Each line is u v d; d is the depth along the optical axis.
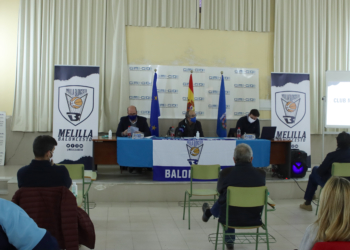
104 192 4.61
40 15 5.95
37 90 6.01
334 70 6.44
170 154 4.70
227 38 6.53
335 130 6.71
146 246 3.08
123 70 6.18
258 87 6.61
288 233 3.50
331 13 6.72
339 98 6.03
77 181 4.59
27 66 5.97
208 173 3.56
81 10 6.09
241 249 3.04
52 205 2.02
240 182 2.68
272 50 6.67
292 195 4.95
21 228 1.09
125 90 6.19
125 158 4.70
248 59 6.61
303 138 5.91
